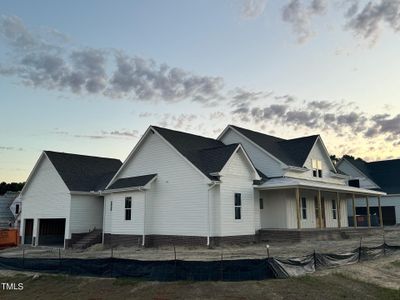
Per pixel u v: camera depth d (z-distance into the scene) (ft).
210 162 76.89
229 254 59.62
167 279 41.75
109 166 115.03
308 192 97.04
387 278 47.09
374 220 124.57
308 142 101.50
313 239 81.10
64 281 45.98
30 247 96.58
